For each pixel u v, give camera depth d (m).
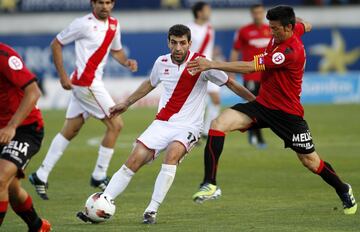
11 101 23.30
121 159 48.75
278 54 28.20
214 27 89.62
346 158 47.62
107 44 37.72
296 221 28.19
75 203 33.72
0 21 89.62
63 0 87.44
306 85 84.31
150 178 41.53
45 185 35.56
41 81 82.75
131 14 89.19
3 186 22.98
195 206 32.28
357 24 90.94
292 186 37.69
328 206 31.78
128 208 31.97
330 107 79.38
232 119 28.89
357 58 84.75
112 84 82.12
